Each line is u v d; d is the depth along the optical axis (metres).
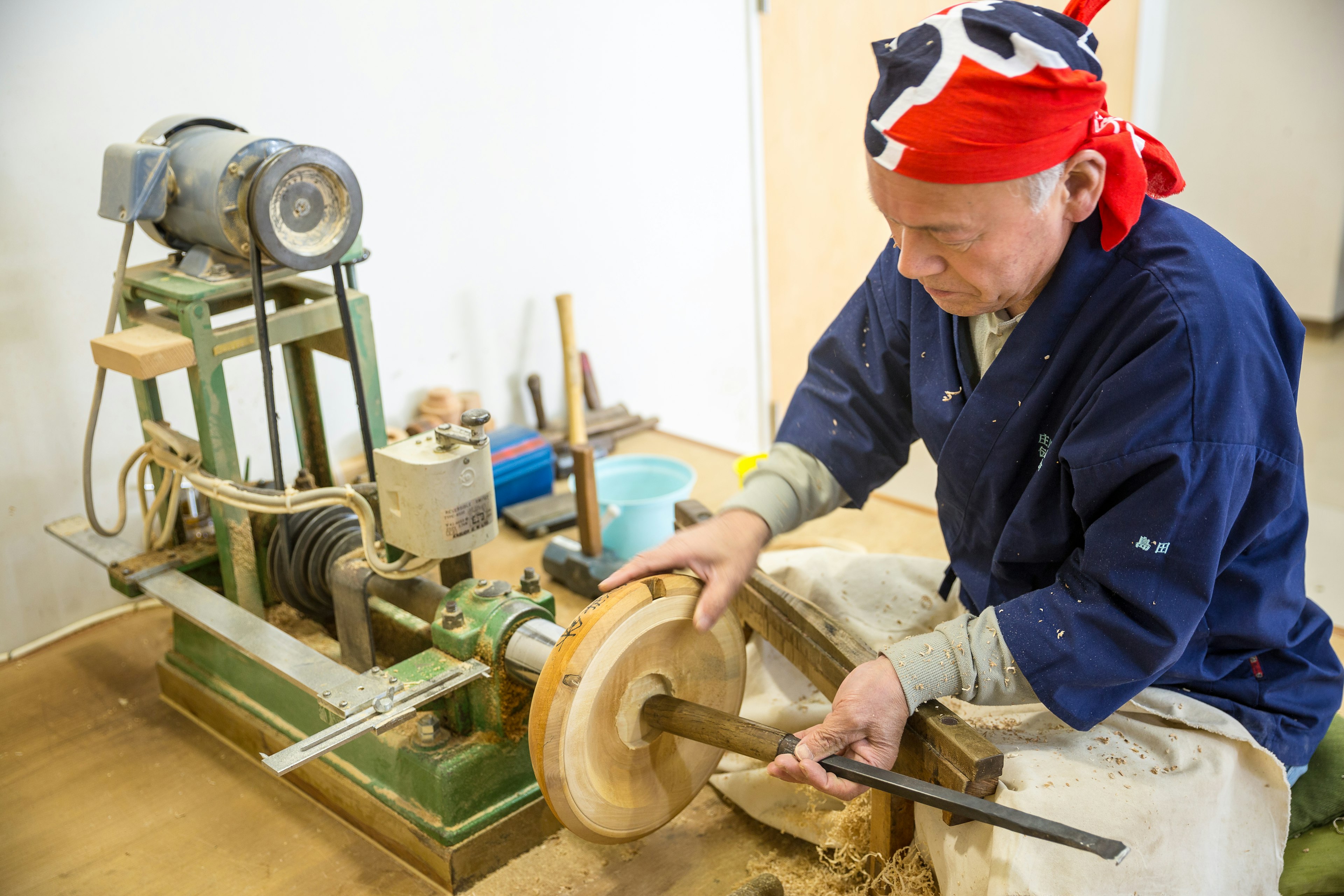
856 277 3.98
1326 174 3.73
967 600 1.49
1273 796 1.23
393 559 1.70
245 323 1.66
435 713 1.52
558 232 2.89
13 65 1.96
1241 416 1.08
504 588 1.52
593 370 3.10
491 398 2.88
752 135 3.33
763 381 3.69
